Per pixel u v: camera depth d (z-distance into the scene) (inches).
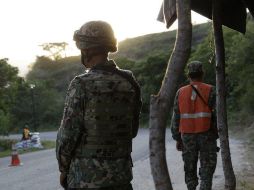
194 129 248.4
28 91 3356.3
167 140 1018.1
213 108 249.6
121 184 133.0
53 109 3398.1
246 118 1251.2
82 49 137.6
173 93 155.4
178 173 462.9
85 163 131.2
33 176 550.6
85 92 131.7
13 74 1932.8
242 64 1334.9
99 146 131.6
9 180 525.7
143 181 427.2
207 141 247.9
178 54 156.8
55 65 4921.3
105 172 131.0
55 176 535.5
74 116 131.0
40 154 992.2
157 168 152.9
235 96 1477.6
